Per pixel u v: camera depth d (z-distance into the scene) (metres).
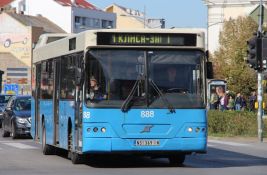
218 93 44.62
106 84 17.86
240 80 79.81
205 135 18.20
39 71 24.64
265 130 35.12
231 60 81.81
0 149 25.92
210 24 113.56
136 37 18.09
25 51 120.81
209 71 18.36
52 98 22.09
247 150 26.92
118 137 17.78
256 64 30.88
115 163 20.39
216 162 21.11
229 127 35.72
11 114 32.75
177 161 19.83
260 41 30.88
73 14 140.88
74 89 19.05
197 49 18.36
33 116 25.86
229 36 83.06
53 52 22.05
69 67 19.75
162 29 18.22
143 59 18.06
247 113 35.97
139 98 17.92
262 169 18.75
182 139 18.02
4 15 123.44
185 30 18.28
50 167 18.95
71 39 19.55
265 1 109.06
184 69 18.22
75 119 18.83
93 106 17.77
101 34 17.92
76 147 18.78
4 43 123.00
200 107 18.16
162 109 17.97
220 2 113.00
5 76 114.62
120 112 17.80
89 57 17.92
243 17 83.56
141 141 17.86
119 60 18.00
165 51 18.20
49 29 129.00
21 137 33.25
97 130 17.75
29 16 129.12
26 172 17.52
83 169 18.38
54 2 141.38
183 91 18.17
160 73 18.11
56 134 21.58
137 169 18.42
